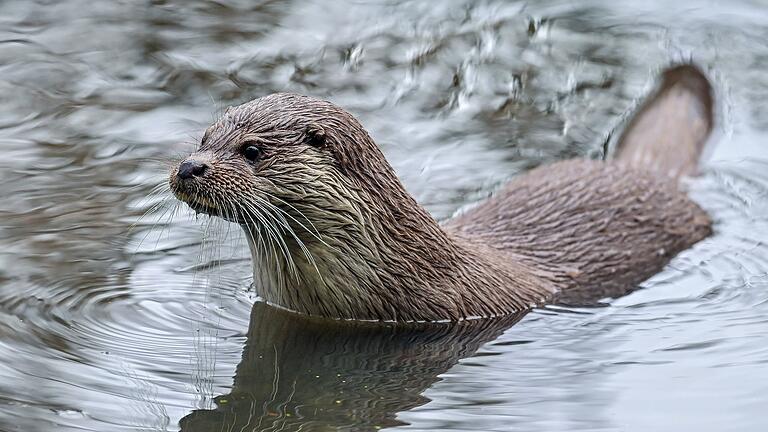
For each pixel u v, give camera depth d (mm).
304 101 17578
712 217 22547
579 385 16297
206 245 20703
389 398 15883
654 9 31031
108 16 30000
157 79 27062
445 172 23656
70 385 15680
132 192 22250
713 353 17375
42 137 24422
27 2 30578
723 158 24703
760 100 26766
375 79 27609
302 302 18375
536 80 27719
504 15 30719
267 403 15602
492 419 15180
